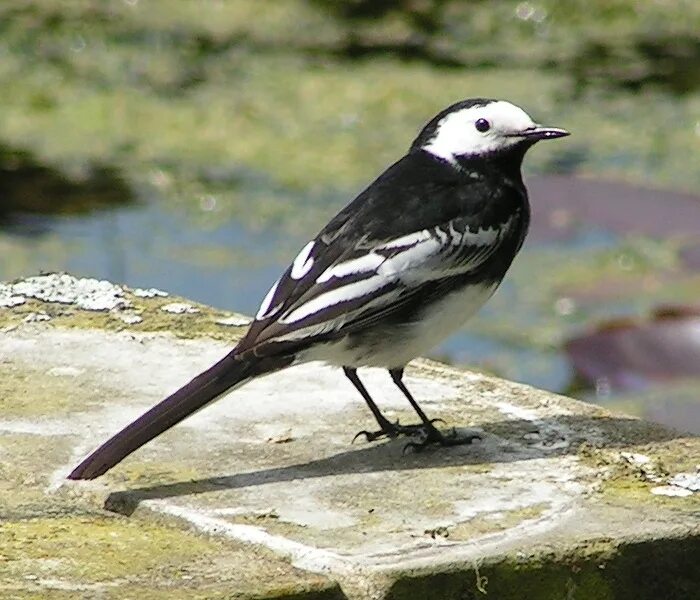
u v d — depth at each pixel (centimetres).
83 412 924
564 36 2294
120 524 778
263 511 791
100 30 2217
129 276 1648
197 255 1692
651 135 1961
